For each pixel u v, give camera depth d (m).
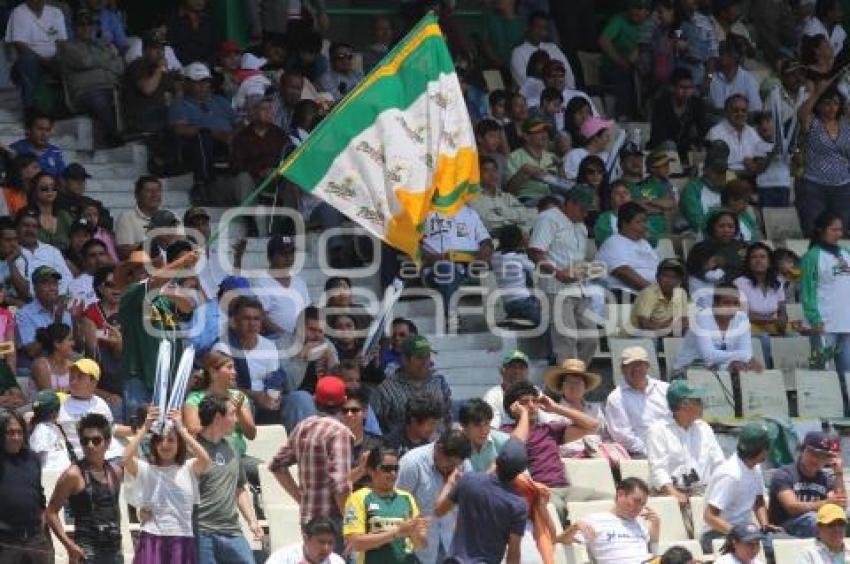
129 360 56.41
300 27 79.88
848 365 72.44
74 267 67.12
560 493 59.59
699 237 77.31
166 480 52.53
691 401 61.78
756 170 81.75
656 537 57.72
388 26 83.06
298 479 56.94
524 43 85.00
